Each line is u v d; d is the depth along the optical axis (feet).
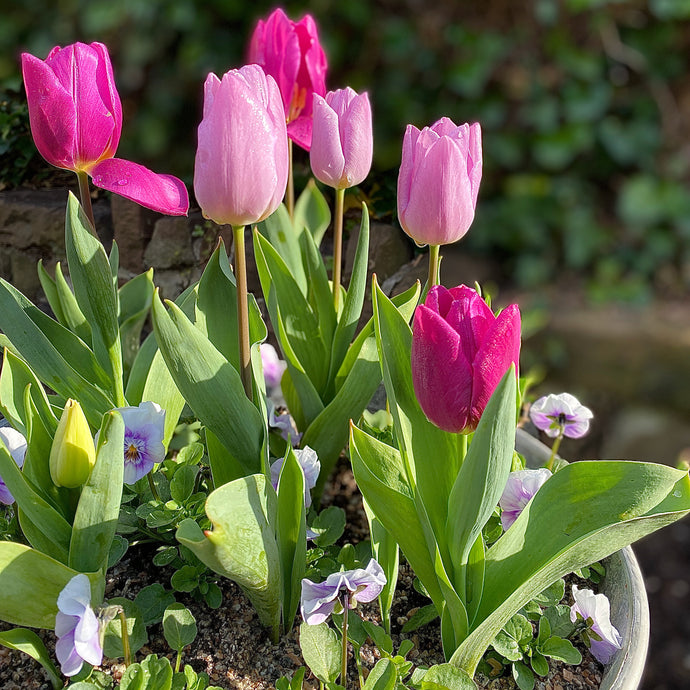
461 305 2.02
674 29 6.20
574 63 6.03
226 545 2.06
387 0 5.27
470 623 2.23
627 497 2.16
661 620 3.89
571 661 2.30
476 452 2.05
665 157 6.50
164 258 3.19
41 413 2.31
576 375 5.60
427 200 2.19
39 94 2.18
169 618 2.26
